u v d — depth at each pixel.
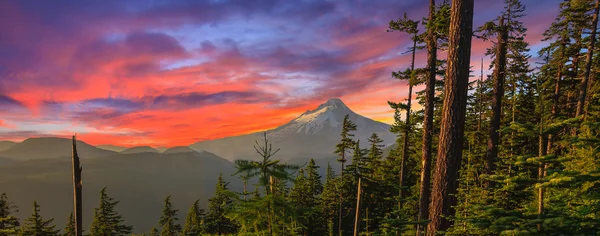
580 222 4.24
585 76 17.72
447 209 7.12
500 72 16.11
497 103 15.95
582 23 18.20
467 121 24.66
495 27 10.52
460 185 13.66
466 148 21.80
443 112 7.37
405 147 17.75
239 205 5.77
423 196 13.42
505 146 17.22
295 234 6.38
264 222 5.80
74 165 8.39
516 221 4.71
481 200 10.81
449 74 7.25
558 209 5.18
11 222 15.20
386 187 30.70
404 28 15.15
